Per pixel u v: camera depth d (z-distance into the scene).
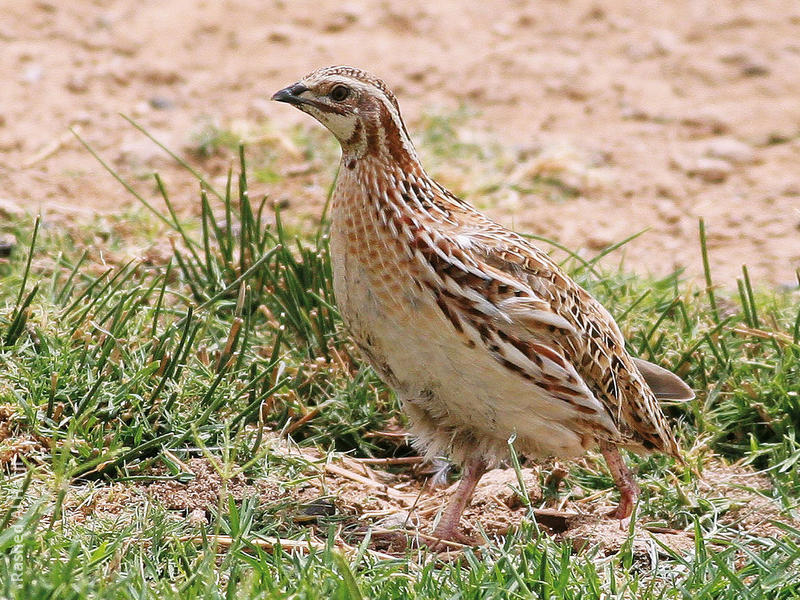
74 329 10.42
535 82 19.34
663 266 14.53
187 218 14.65
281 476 9.73
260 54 19.72
